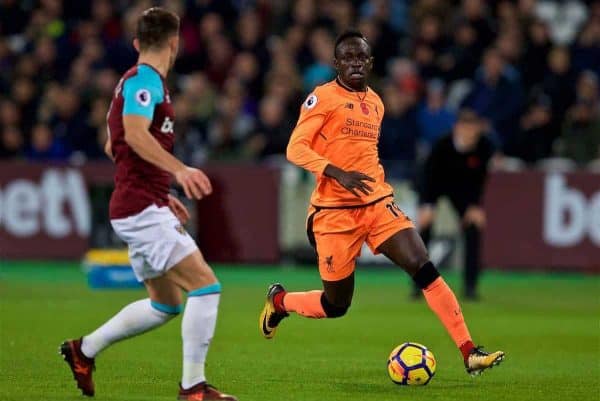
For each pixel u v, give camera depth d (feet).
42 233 214.48
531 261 209.46
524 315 153.79
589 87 219.41
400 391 93.30
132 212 82.17
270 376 101.24
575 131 217.36
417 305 163.94
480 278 203.31
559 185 208.13
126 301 163.84
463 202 169.68
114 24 249.96
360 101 98.22
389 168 211.20
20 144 227.20
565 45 245.04
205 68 242.78
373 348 121.49
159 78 82.23
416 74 233.35
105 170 212.23
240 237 214.07
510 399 90.07
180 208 86.38
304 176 214.28
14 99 231.71
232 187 213.66
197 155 218.18
